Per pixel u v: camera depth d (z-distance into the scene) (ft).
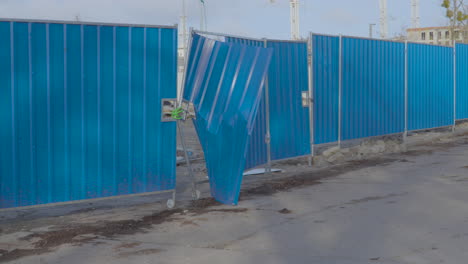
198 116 25.71
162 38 24.07
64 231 20.47
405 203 23.58
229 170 24.64
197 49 25.66
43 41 21.01
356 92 41.93
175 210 24.09
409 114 49.37
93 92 22.30
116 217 23.02
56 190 21.61
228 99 24.61
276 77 34.01
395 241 17.54
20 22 20.47
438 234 18.21
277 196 26.58
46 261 16.67
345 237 18.28
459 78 59.21
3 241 19.30
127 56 23.11
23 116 20.72
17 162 20.70
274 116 33.94
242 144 24.00
